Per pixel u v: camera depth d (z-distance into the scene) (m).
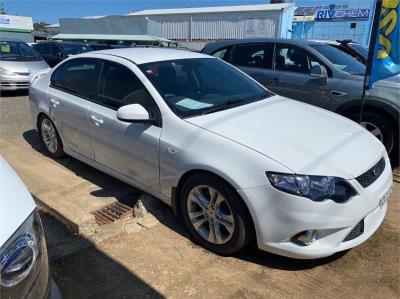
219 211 3.02
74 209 3.56
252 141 2.96
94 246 3.26
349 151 3.03
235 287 2.79
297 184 2.65
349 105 5.20
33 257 1.74
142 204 3.72
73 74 4.58
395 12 4.21
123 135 3.68
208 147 3.03
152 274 2.93
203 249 3.23
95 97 4.15
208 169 2.96
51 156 5.22
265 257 3.12
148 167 3.51
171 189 3.35
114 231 3.44
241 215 2.87
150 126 3.45
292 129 3.24
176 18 27.42
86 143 4.28
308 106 4.03
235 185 2.81
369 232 2.93
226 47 6.68
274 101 3.99
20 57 11.13
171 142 3.24
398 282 2.85
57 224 3.55
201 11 26.42
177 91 3.63
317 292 2.75
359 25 23.39
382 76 4.43
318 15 24.55
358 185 2.78
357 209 2.75
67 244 3.27
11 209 1.75
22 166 4.70
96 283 2.84
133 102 3.69
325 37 24.69
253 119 3.37
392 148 5.05
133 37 19.50
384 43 4.32
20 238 1.68
